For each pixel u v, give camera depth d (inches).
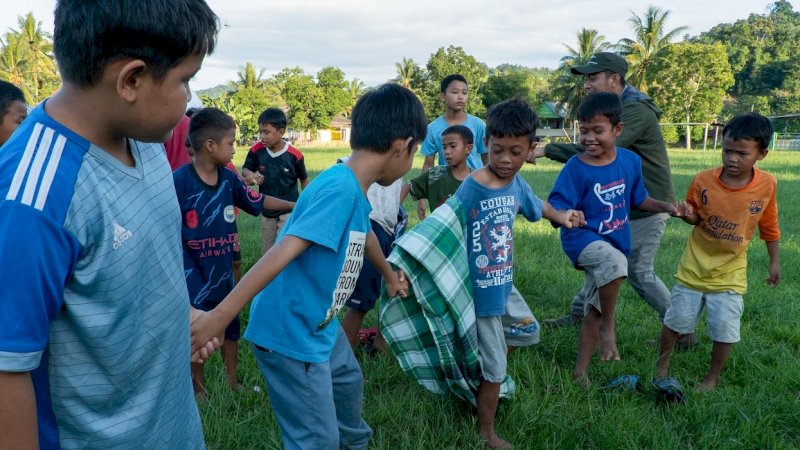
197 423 75.6
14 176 49.7
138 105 53.7
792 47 3681.1
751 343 182.4
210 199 147.6
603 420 135.3
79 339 57.1
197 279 148.5
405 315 130.3
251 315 103.5
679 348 185.8
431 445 125.3
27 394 51.3
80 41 50.7
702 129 2345.0
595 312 163.2
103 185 54.5
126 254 57.0
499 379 127.3
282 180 255.9
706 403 146.1
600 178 161.5
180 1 53.2
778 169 890.1
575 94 2251.5
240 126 2452.0
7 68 2299.5
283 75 3129.9
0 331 48.6
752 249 305.7
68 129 53.4
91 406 60.0
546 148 194.9
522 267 263.9
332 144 2714.1
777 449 127.6
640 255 188.7
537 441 131.8
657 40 2304.4
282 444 122.1
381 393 149.0
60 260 51.1
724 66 2288.4
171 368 67.1
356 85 3398.1
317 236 91.0
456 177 194.1
